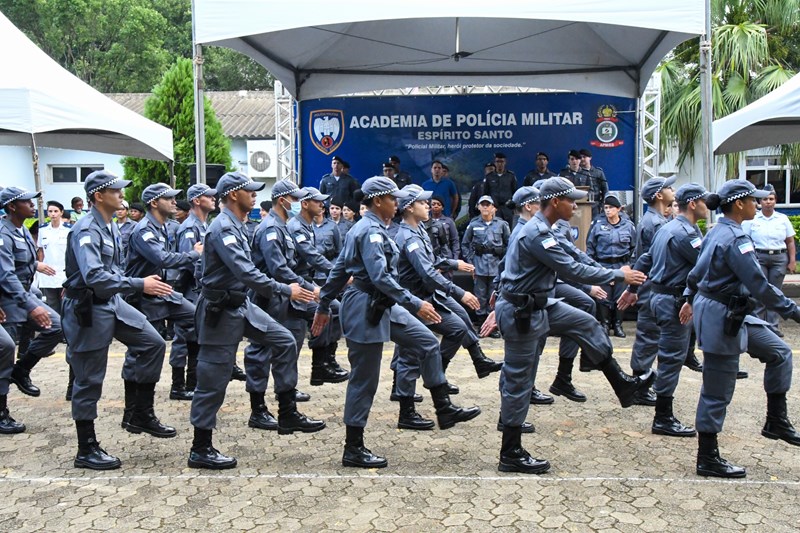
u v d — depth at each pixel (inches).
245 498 184.1
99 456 205.8
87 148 507.5
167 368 337.1
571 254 205.0
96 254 201.5
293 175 545.0
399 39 508.1
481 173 551.5
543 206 201.6
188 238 311.4
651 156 549.6
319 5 356.8
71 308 203.9
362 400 204.4
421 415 252.4
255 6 361.7
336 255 378.6
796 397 271.6
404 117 552.7
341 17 355.6
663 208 300.2
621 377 211.6
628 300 253.8
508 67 545.3
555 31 497.7
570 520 169.6
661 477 195.6
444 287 247.6
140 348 221.9
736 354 190.7
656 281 234.1
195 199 316.8
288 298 233.0
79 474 201.2
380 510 176.2
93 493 187.8
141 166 768.9
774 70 596.1
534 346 197.6
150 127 461.4
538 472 198.1
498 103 546.9
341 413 258.8
